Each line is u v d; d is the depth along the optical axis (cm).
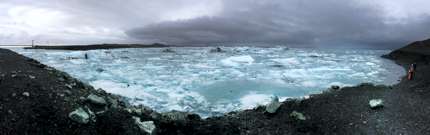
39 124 680
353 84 2141
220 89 1870
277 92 1828
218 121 961
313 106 1081
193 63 3416
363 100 1150
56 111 739
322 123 947
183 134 840
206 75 2472
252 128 920
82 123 721
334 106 1078
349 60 4075
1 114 669
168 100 1536
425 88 1377
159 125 847
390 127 911
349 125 927
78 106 804
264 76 2455
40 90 826
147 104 1429
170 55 4519
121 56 4131
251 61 3659
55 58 3528
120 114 818
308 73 2694
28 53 4156
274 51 5469
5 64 1134
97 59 3622
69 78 1217
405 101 1159
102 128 738
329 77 2470
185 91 1783
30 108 720
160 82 2072
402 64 3650
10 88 788
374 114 1009
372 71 2906
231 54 4747
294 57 4306
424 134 864
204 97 1639
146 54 4647
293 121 959
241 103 1510
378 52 6000
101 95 1096
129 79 2158
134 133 754
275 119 991
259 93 1784
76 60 3381
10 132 633
